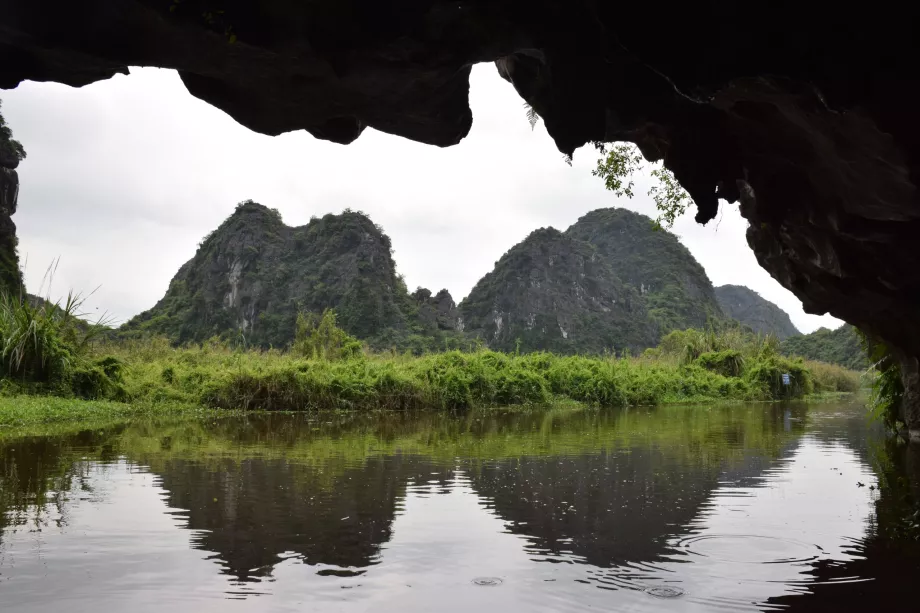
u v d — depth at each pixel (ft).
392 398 57.00
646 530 15.71
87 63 15.35
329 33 15.02
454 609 10.75
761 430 41.52
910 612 10.84
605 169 26.89
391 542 14.42
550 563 13.15
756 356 105.91
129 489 19.48
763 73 14.39
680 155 19.40
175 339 239.71
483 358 69.10
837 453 30.07
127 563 12.80
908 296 24.58
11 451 26.53
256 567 12.66
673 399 78.54
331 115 17.93
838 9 13.44
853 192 17.85
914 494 20.20
